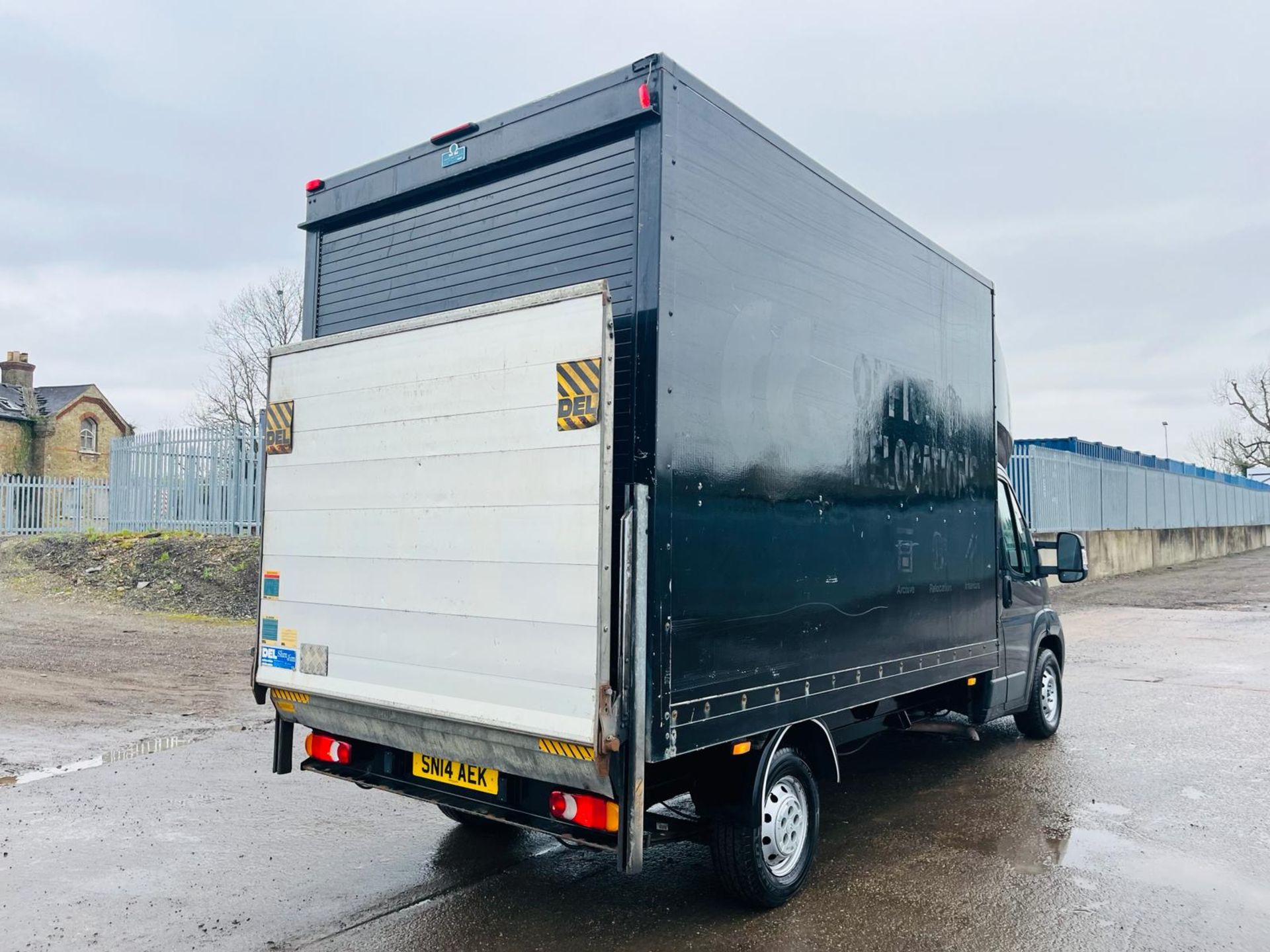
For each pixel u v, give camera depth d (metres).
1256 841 5.09
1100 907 4.21
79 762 6.72
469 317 3.79
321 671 4.34
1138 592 20.59
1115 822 5.41
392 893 4.39
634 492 3.29
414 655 3.91
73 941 3.87
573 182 3.81
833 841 5.08
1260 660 11.39
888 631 4.83
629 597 3.25
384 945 3.83
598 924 4.03
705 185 3.72
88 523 23.98
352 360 4.29
